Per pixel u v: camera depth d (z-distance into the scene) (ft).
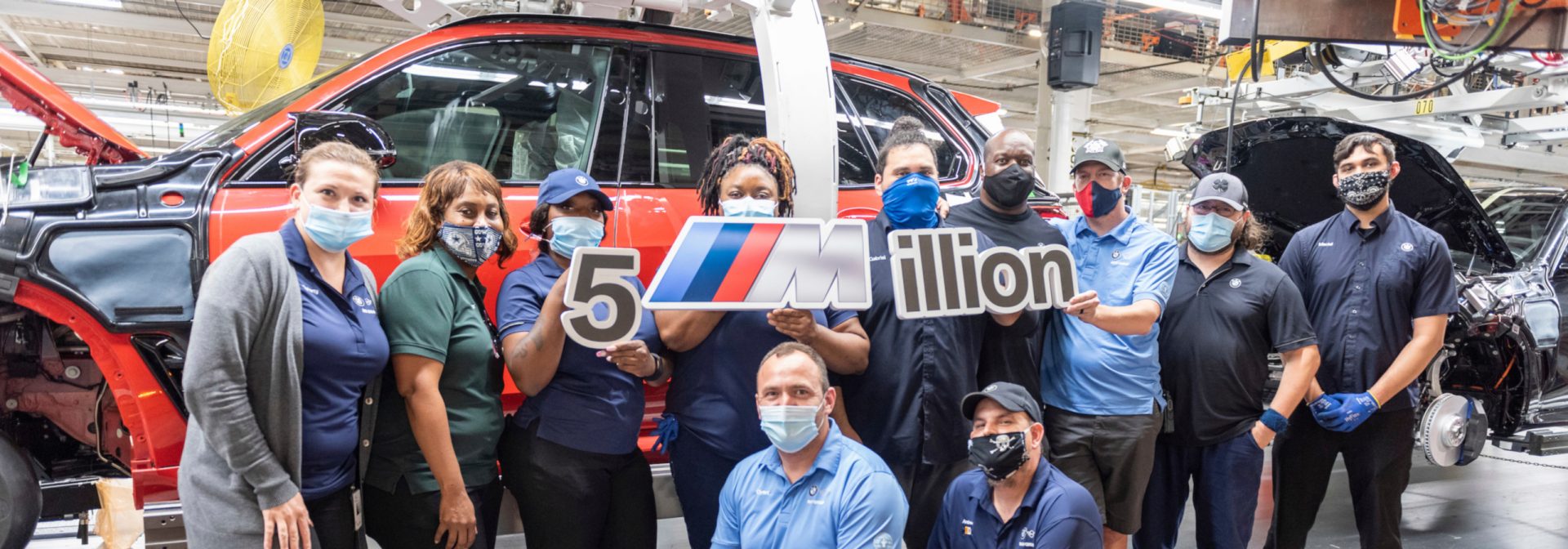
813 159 9.48
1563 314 15.58
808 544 7.29
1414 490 17.70
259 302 6.24
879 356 8.27
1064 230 9.60
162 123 30.22
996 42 31.76
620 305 7.07
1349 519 15.25
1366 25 11.74
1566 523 15.48
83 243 8.00
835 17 29.09
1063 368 9.10
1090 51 28.66
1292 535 10.91
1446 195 14.92
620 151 10.29
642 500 8.02
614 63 10.49
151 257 8.14
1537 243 16.02
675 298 7.19
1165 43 33.06
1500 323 14.29
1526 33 11.29
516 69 10.19
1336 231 10.84
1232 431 9.52
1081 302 8.18
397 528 7.29
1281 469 10.87
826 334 7.60
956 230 7.77
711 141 10.78
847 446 7.54
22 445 9.31
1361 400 9.99
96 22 27.71
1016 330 8.57
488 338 7.45
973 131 12.30
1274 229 17.70
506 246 7.91
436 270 7.16
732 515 7.62
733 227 7.26
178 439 8.32
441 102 9.86
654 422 10.05
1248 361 9.46
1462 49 11.35
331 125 8.13
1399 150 14.34
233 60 10.27
